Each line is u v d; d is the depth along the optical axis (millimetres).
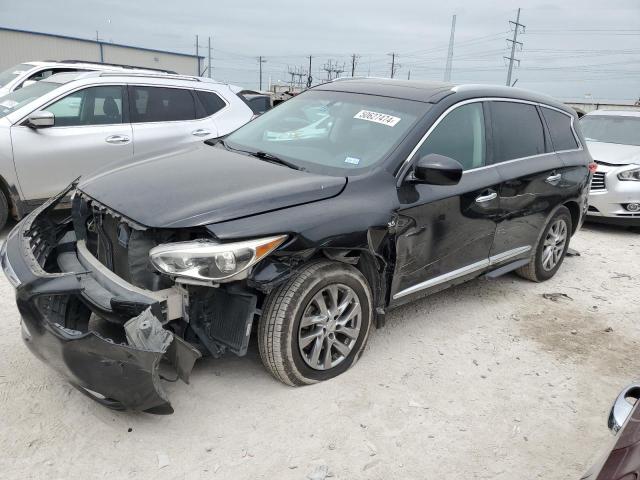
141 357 2568
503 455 2953
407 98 4133
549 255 5387
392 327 4262
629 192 7766
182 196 3066
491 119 4410
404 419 3158
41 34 30688
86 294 3020
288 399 3230
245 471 2684
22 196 5805
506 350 4070
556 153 5148
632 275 6066
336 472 2725
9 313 4047
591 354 4125
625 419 1892
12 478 2531
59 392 3146
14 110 5945
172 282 3006
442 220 3844
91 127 6219
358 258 3385
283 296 3090
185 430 2924
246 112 7625
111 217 3258
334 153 3816
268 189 3164
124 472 2619
